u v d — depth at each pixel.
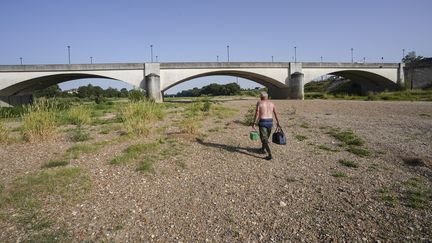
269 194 5.84
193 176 6.98
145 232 4.30
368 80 86.19
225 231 4.35
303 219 4.73
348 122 17.97
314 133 13.57
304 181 6.63
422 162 8.03
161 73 61.47
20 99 64.94
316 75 72.25
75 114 18.42
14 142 11.08
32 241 3.90
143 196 5.68
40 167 7.50
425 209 5.09
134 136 11.99
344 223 4.58
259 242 4.05
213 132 13.52
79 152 9.14
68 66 55.22
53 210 4.93
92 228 4.35
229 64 64.62
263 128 8.72
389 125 16.25
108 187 6.12
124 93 106.44
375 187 6.20
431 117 20.77
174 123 17.05
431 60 76.62
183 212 5.00
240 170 7.49
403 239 4.10
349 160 8.52
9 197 5.34
